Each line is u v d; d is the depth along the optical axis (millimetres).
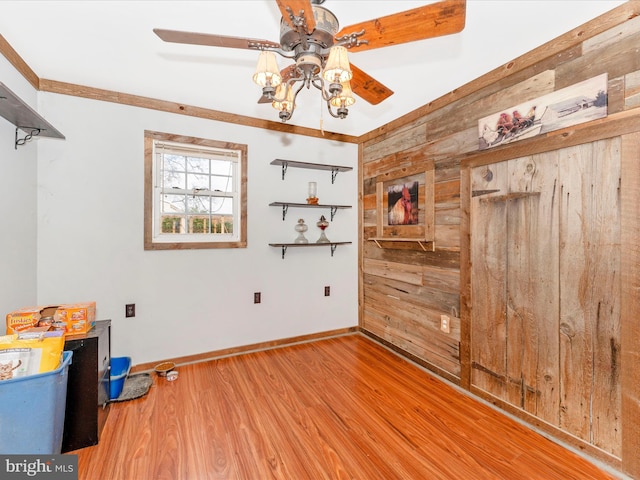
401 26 1293
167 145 2719
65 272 2375
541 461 1624
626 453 1505
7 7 1729
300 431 1851
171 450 1686
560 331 1771
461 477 1519
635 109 1460
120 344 2549
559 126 1749
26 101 2111
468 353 2311
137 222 2592
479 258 2227
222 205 2982
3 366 1454
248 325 3055
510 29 1829
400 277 2996
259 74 1368
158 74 2398
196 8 1813
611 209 1550
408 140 2879
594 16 1589
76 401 1705
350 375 2564
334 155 3479
